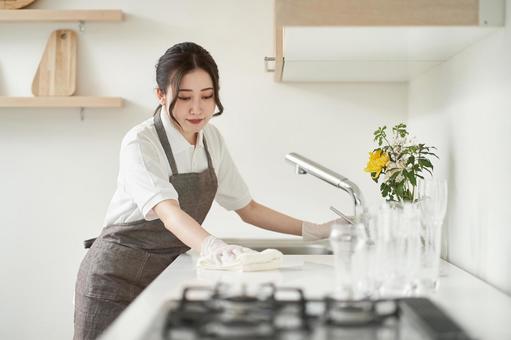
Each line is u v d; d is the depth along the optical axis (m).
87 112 2.86
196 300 1.24
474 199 1.89
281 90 2.86
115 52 2.85
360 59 2.22
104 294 2.16
